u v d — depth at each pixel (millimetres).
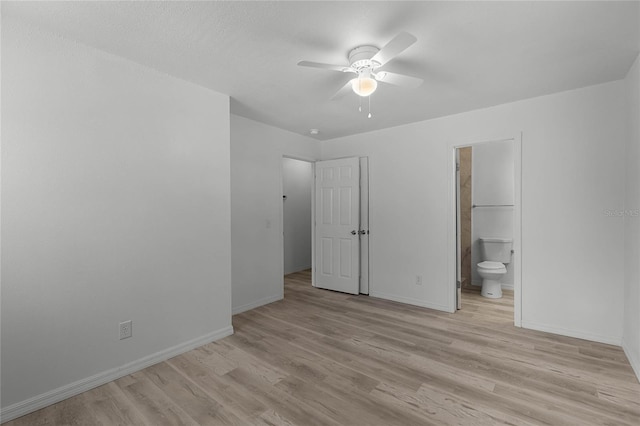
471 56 2162
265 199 3912
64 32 1885
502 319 3309
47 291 1886
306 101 3076
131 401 1925
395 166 3969
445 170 3547
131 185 2258
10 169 1754
